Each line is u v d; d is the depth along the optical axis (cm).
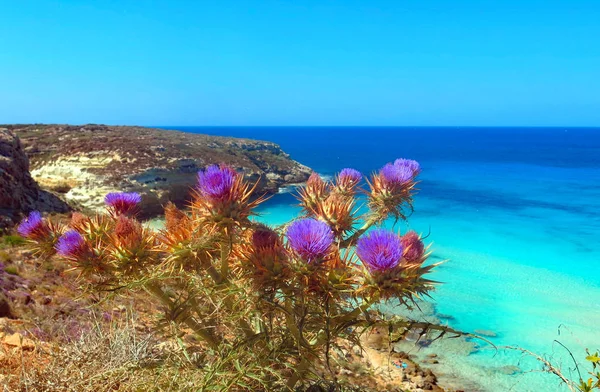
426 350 1455
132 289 346
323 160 10750
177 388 372
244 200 323
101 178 4041
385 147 17025
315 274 312
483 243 3016
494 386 1255
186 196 4325
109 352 437
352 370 884
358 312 332
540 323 1719
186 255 323
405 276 313
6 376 414
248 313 325
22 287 1030
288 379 374
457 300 1936
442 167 9388
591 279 2259
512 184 6481
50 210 2644
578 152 14725
